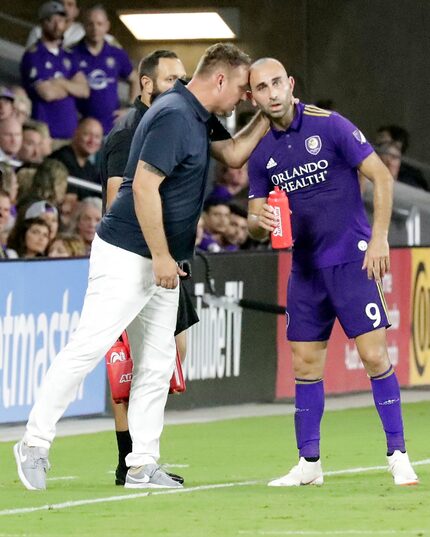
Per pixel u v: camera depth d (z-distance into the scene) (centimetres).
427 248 4675
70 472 2850
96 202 4716
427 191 5866
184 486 2556
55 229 4506
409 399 4375
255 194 2564
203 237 4759
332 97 5953
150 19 5425
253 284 4203
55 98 4797
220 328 4103
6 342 3522
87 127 4831
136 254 2400
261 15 5703
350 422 3800
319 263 2505
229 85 2384
